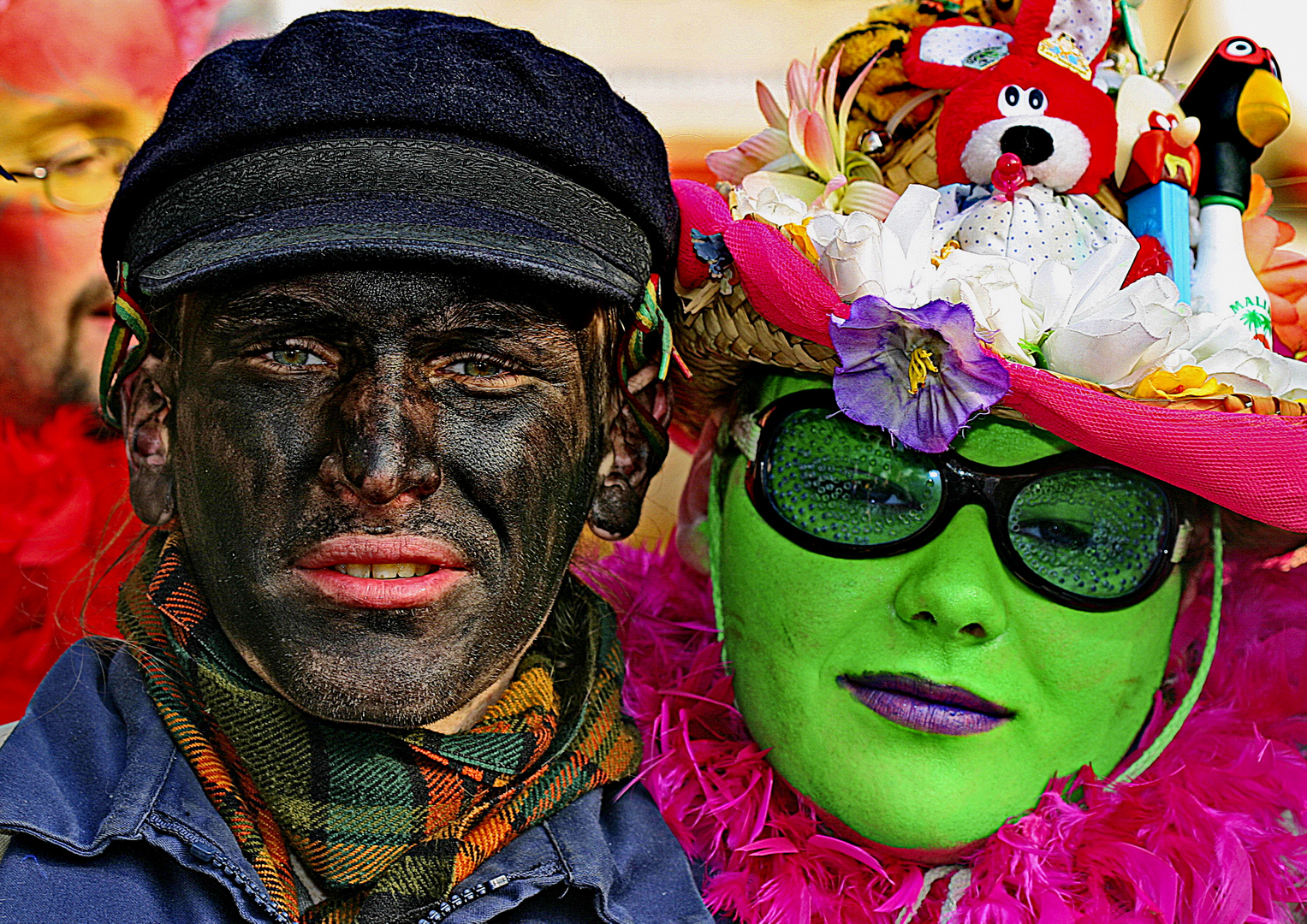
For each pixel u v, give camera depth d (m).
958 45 2.58
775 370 2.64
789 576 2.55
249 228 1.97
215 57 2.19
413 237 1.94
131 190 2.12
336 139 2.04
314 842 2.16
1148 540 2.52
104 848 2.03
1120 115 2.60
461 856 2.21
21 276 3.67
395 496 2.01
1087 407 2.26
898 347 2.28
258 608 2.08
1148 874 2.49
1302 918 2.71
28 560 3.46
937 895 2.61
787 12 5.90
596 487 2.50
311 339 2.07
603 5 5.84
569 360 2.21
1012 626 2.48
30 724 2.21
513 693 2.36
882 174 2.70
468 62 2.13
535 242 2.03
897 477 2.48
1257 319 2.56
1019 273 2.33
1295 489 2.31
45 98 3.63
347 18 2.17
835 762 2.52
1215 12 4.75
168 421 2.31
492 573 2.15
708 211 2.49
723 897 2.53
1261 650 2.99
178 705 2.18
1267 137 2.62
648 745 2.71
